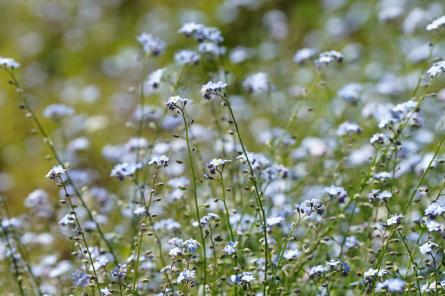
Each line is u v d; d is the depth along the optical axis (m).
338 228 7.52
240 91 12.56
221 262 6.40
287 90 12.36
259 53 13.81
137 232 7.44
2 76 15.62
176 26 15.75
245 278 5.78
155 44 8.46
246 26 15.03
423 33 12.82
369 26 13.75
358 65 12.80
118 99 13.61
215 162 5.86
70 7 18.14
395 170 7.46
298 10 15.27
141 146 8.19
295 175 8.20
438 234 6.98
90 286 6.39
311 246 6.60
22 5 18.75
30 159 12.74
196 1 16.44
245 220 7.06
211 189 7.96
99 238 7.81
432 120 10.12
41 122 13.73
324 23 14.91
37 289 7.44
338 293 6.83
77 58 16.33
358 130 7.80
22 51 16.88
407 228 6.98
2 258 7.72
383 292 6.09
